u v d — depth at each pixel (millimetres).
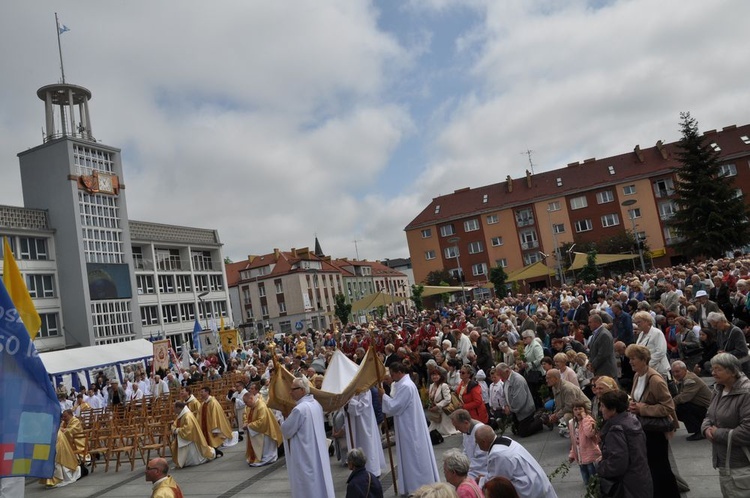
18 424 5648
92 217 50000
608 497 5172
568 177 75938
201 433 13398
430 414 12039
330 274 93438
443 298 56875
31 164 49594
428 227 79625
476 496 4832
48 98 50469
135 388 22656
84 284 47344
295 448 8328
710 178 47219
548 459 8930
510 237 75812
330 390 9195
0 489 5699
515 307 27953
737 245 46344
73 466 13461
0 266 43062
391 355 15430
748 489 4891
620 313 11602
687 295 17453
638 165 71875
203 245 64625
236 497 10023
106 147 52406
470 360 14633
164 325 57219
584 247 68375
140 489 11727
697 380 8484
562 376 9156
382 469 10211
